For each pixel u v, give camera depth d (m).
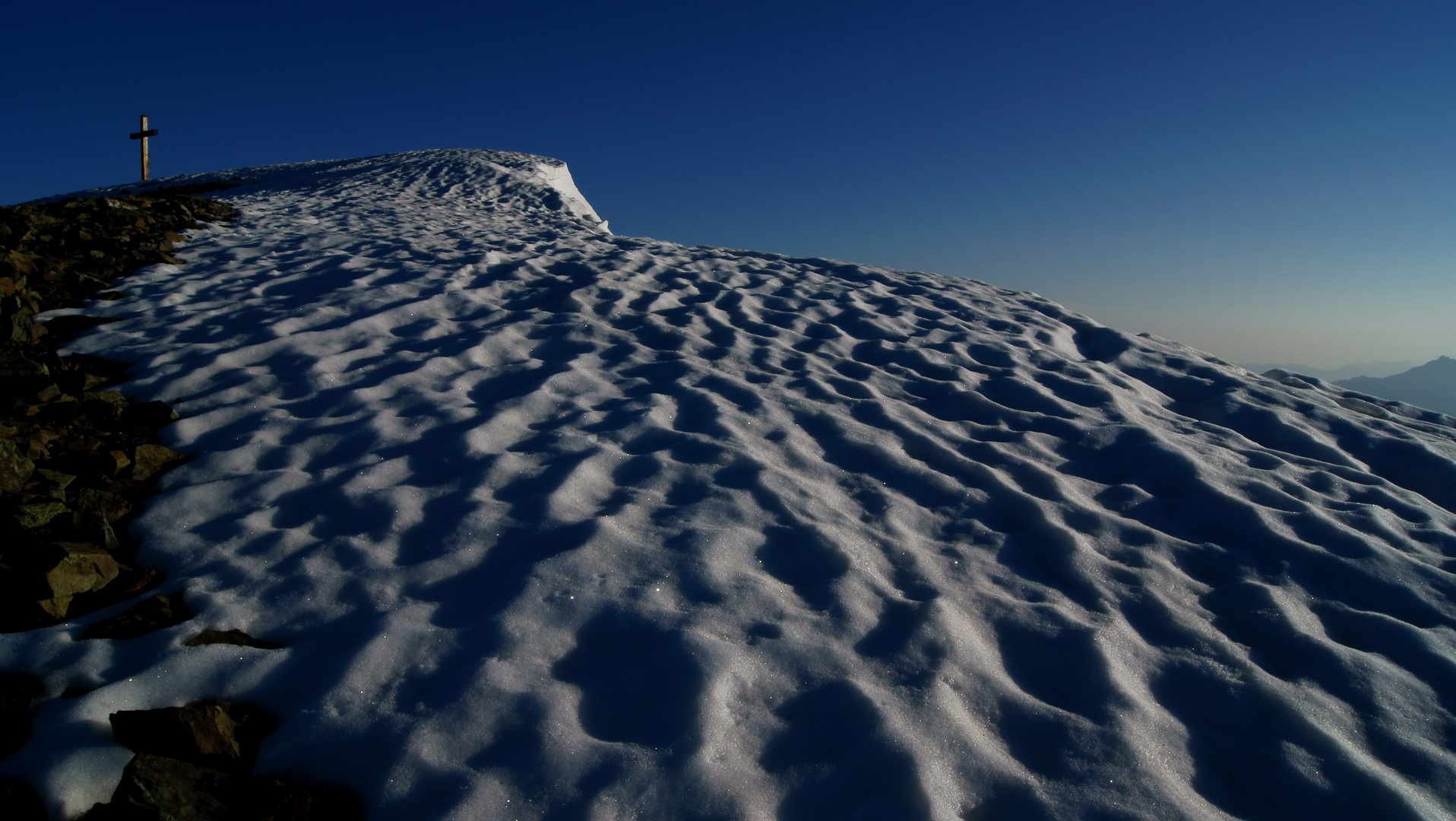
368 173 17.80
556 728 2.01
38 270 5.62
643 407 4.28
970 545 3.15
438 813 1.77
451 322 5.65
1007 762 2.02
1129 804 1.90
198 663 2.21
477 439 3.78
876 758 1.96
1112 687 2.31
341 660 2.24
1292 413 4.89
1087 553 3.10
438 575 2.72
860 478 3.71
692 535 2.97
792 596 2.69
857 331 6.23
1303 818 1.95
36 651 2.25
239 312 5.54
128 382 4.28
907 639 2.46
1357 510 3.59
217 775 1.87
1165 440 4.17
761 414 4.33
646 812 1.78
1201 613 2.80
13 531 2.65
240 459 3.52
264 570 2.72
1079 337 6.53
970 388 5.07
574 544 2.86
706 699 2.10
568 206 16.80
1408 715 2.30
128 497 3.16
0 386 3.78
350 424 3.91
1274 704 2.31
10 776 1.83
